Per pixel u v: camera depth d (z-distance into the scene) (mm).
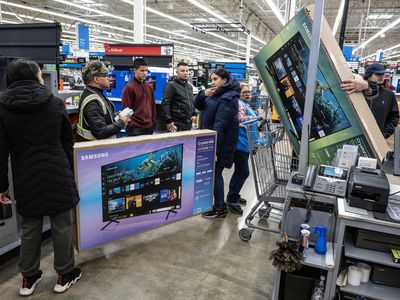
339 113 1954
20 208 1856
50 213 1872
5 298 1983
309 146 2150
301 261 1729
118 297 2039
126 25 17234
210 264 2451
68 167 1931
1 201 1869
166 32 17188
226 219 3254
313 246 1879
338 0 10930
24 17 14609
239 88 3055
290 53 2053
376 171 1804
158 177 2625
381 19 13898
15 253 2434
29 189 1822
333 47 1863
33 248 1976
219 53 29641
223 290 2158
